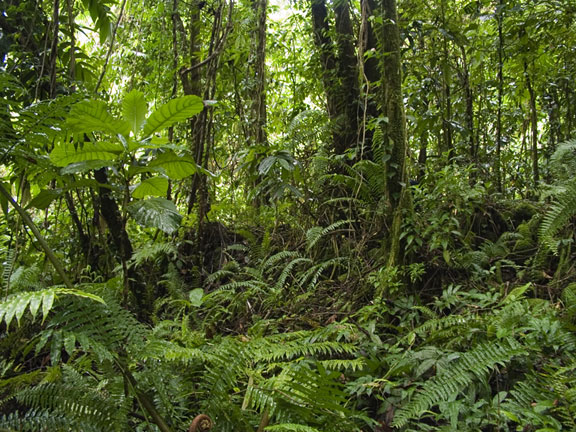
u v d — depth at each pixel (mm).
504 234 3617
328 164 4699
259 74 5820
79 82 3709
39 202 2418
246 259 4301
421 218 3527
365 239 3775
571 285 2799
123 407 1683
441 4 4945
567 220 3117
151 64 6250
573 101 5281
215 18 4566
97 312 1688
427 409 2098
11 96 3385
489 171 5094
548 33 4660
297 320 3111
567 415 1733
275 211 4586
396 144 3496
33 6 3729
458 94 5699
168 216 2410
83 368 2205
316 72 5715
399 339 2629
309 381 1616
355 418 2098
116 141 2426
